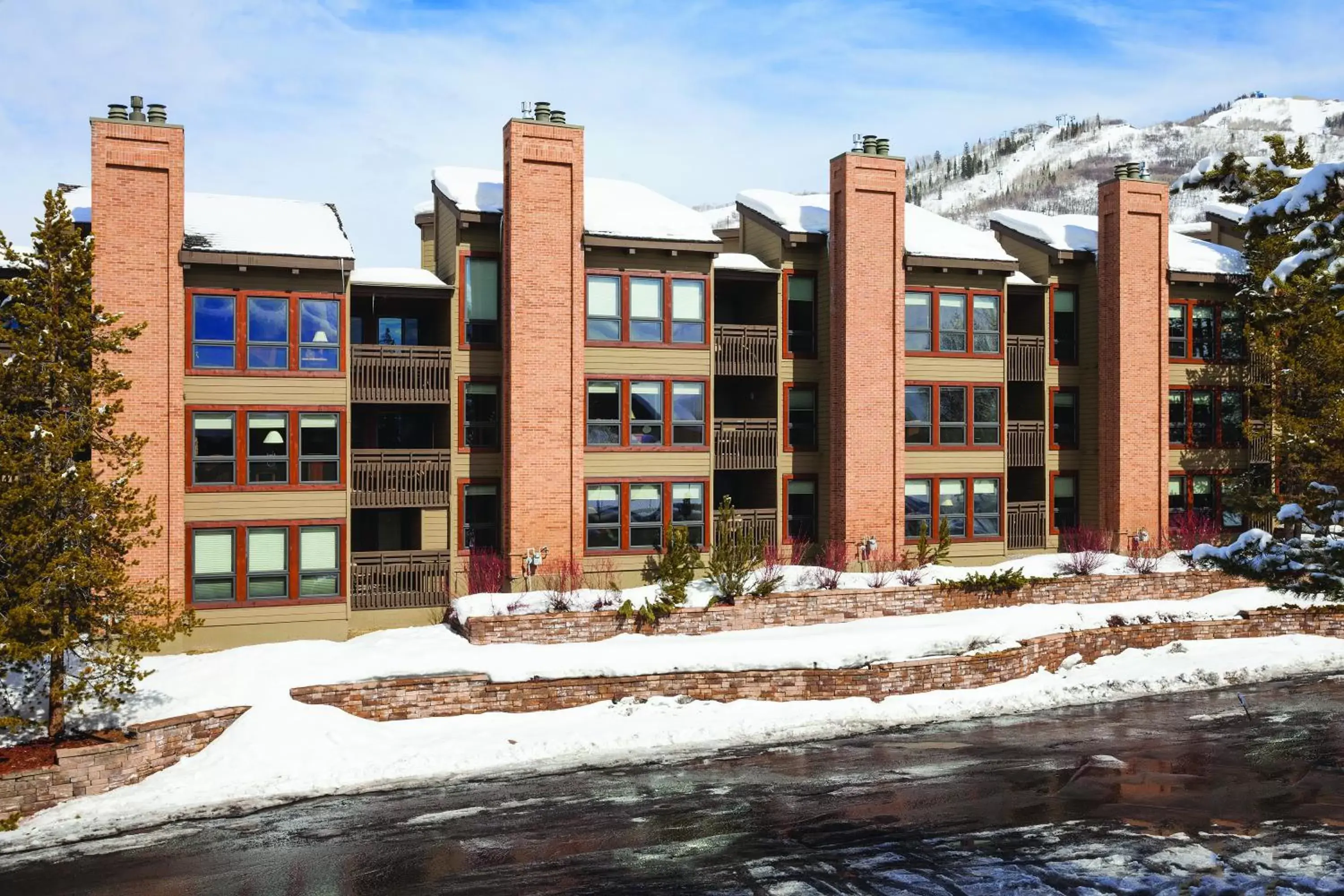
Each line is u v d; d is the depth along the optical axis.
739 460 34.38
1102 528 38.34
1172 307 39.25
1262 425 38.53
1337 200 18.89
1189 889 15.20
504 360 31.05
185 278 27.84
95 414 21.05
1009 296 39.94
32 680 21.33
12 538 19.45
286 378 28.66
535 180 30.92
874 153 34.78
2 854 17.28
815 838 17.44
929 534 35.81
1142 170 38.47
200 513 27.86
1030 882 15.52
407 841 17.58
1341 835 17.31
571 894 15.30
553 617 27.39
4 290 21.42
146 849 17.44
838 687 26.11
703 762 22.08
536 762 22.16
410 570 30.39
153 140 27.30
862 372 34.34
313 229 30.36
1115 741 23.23
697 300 33.22
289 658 25.41
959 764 21.67
